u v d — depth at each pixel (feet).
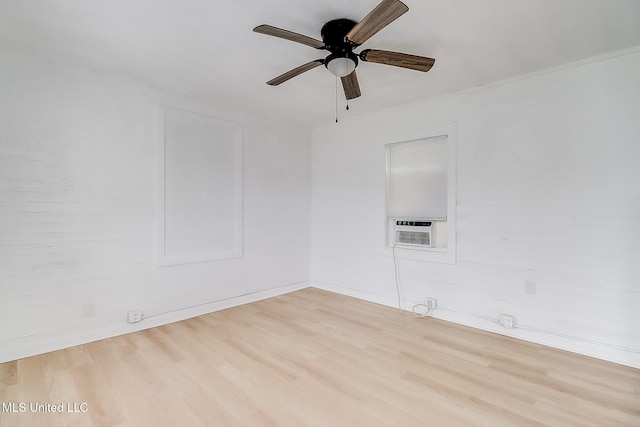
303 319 11.08
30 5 6.16
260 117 13.52
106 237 9.43
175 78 9.66
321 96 11.13
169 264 10.71
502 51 7.91
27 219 8.17
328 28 6.70
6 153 7.88
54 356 8.20
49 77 8.45
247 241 13.03
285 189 14.52
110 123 9.48
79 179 8.95
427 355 8.37
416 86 10.16
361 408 6.18
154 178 10.38
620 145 7.88
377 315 11.46
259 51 8.00
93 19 6.64
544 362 7.96
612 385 6.94
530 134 9.19
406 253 12.00
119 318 9.67
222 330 10.07
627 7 6.16
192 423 5.74
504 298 9.70
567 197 8.62
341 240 14.38
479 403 6.33
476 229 10.23
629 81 7.76
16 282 8.03
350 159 13.97
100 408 6.12
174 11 6.35
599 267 8.18
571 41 7.44
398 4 4.94
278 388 6.85
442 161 11.16
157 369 7.60
